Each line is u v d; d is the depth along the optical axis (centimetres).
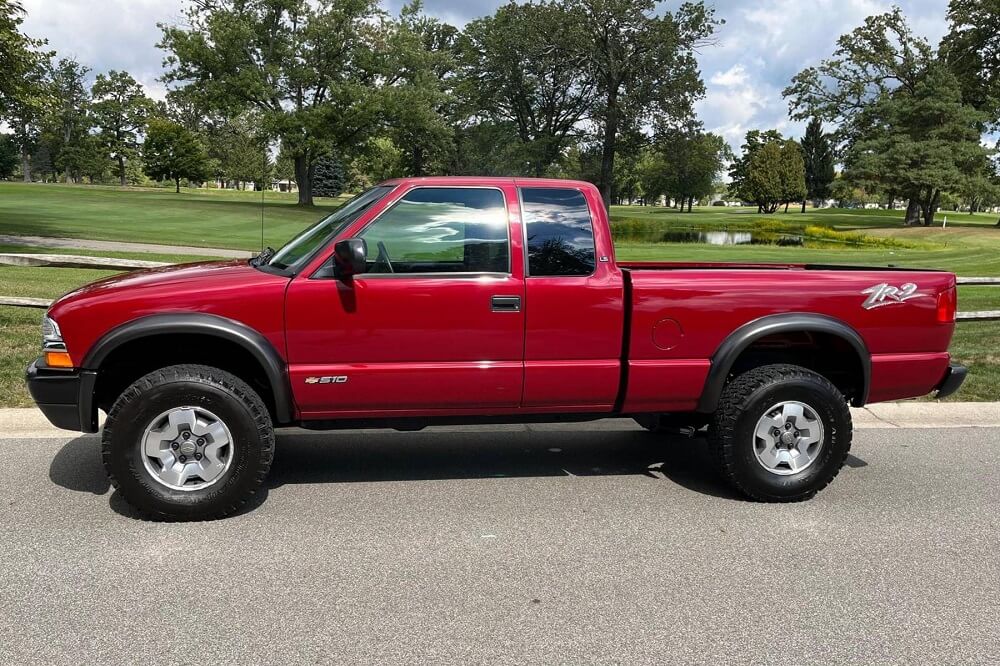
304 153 5341
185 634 301
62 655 285
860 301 459
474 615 320
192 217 3956
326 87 5497
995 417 664
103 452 402
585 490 476
